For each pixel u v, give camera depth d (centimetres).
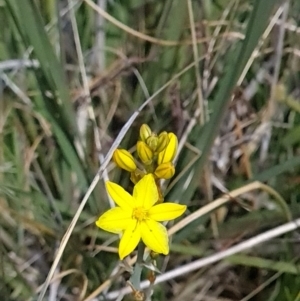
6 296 14
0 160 14
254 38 10
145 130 9
